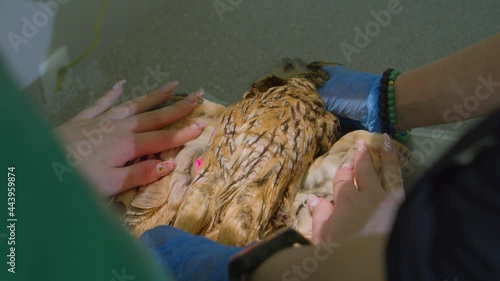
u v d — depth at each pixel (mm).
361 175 1295
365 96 1538
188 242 1085
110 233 389
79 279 367
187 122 1607
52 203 359
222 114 1513
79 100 1956
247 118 1340
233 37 2164
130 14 2037
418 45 2104
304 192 1341
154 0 2125
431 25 2121
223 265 952
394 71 1509
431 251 514
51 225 360
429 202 512
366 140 1418
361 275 740
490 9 2125
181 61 2127
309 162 1349
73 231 366
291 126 1296
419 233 513
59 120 1893
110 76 2049
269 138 1271
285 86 1455
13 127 343
